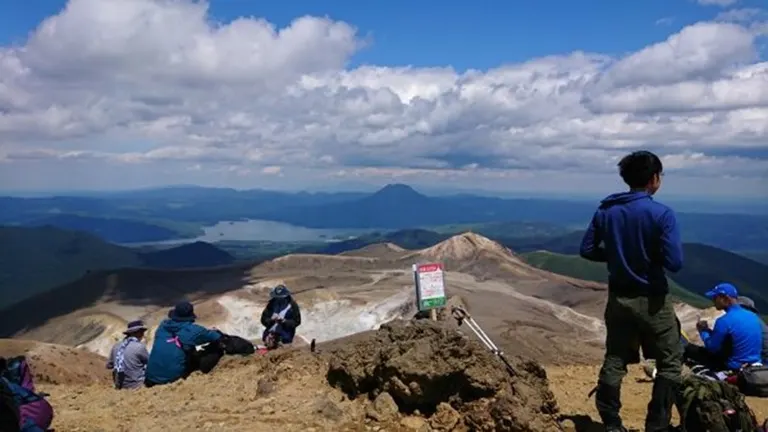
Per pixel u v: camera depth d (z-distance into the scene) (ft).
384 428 24.34
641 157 22.11
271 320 48.98
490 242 435.94
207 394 30.99
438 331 25.76
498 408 23.22
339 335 277.03
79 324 320.29
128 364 40.42
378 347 27.04
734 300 30.96
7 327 338.13
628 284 21.86
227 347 39.83
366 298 311.88
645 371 37.06
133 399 32.30
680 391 23.07
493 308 259.19
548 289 335.88
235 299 321.73
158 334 38.60
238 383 32.01
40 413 24.38
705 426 22.44
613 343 22.88
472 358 24.59
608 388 22.89
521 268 393.29
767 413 28.84
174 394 32.14
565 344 194.29
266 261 417.28
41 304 358.02
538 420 22.94
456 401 24.39
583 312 287.28
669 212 21.30
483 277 368.89
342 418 25.35
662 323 21.79
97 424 28.19
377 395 26.03
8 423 23.52
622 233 21.79
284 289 49.67
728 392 22.97
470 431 23.67
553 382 36.94
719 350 30.66
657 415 22.48
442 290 29.07
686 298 368.27
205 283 372.17
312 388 28.78
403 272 388.37
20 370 26.66
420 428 24.12
